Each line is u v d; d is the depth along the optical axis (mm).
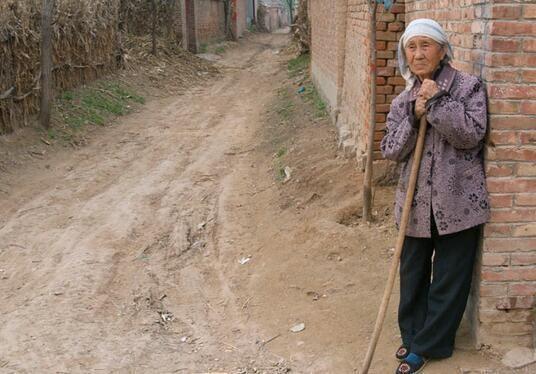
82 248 5570
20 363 3754
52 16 9609
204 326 4281
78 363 3766
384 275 4488
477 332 3428
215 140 10078
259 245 5516
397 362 3553
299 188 6629
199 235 6023
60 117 10086
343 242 4957
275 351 3881
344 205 5637
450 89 3127
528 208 3227
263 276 4848
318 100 10922
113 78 13602
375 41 5148
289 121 10328
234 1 29656
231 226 6082
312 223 5445
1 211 6551
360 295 4305
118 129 10766
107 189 7457
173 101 13836
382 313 3193
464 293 3314
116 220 6340
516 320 3389
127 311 4480
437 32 3074
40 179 7695
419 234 3277
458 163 3172
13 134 8695
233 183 7602
